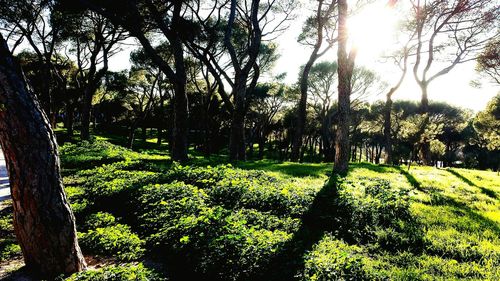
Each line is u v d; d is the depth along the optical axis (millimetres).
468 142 55781
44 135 5445
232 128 22359
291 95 43625
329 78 39188
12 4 24453
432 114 47812
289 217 8383
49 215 5531
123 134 64438
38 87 44125
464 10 26016
